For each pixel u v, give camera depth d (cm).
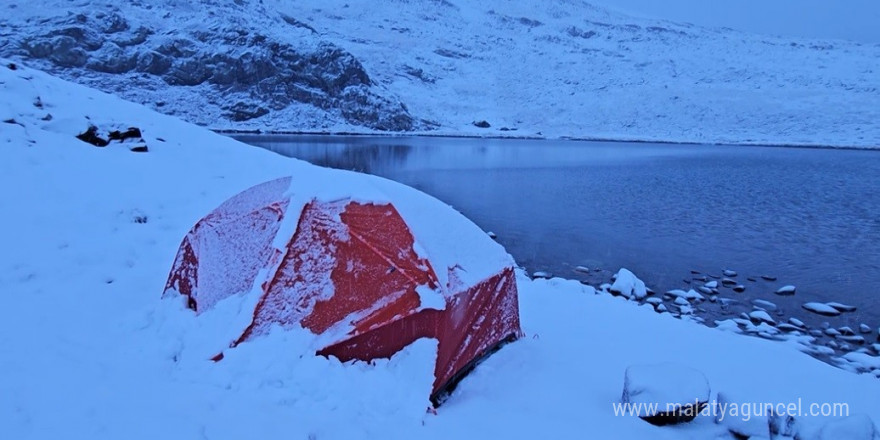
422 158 3197
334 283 374
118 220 695
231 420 293
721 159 3444
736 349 534
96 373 330
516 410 356
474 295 418
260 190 461
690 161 3294
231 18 6025
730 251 1159
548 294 700
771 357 519
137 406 296
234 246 422
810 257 1111
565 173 2631
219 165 1033
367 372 352
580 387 400
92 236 629
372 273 377
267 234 402
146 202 775
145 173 878
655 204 1773
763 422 358
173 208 785
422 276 378
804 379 466
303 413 310
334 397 329
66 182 756
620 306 669
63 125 918
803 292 884
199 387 326
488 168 2794
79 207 695
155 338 389
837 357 617
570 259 1081
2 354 340
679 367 369
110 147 936
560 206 1720
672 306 803
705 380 355
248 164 1084
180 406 301
